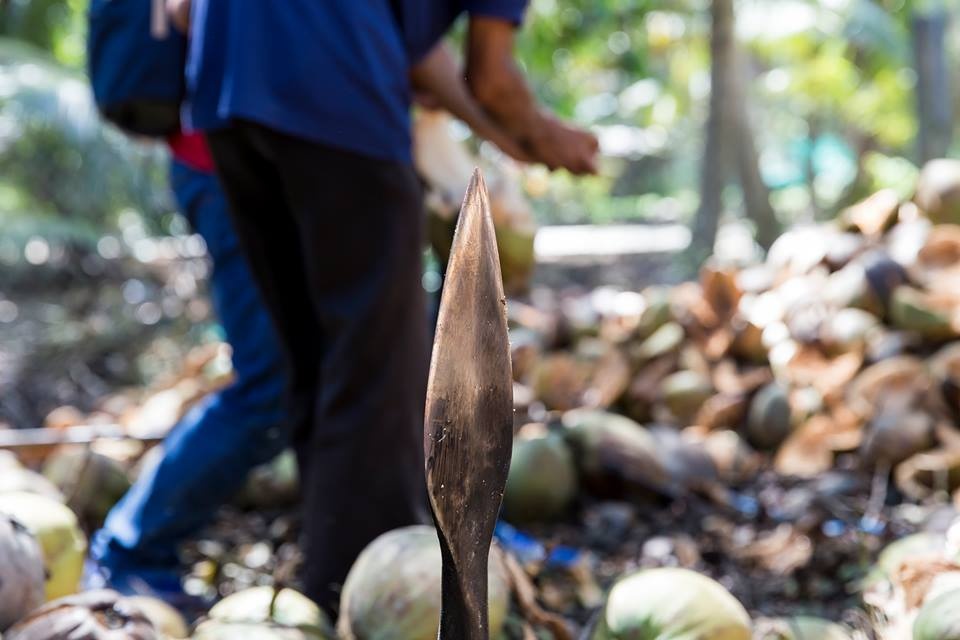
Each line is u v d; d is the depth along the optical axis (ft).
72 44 28.60
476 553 2.87
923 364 9.89
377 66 5.77
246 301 7.33
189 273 24.75
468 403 2.82
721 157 21.29
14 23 26.40
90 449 8.89
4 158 23.02
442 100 6.70
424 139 8.00
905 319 10.21
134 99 7.32
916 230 10.78
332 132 5.71
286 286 6.40
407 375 5.91
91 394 15.70
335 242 5.83
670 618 4.39
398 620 4.72
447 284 2.77
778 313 11.19
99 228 24.89
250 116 5.65
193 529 7.52
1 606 3.91
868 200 11.32
